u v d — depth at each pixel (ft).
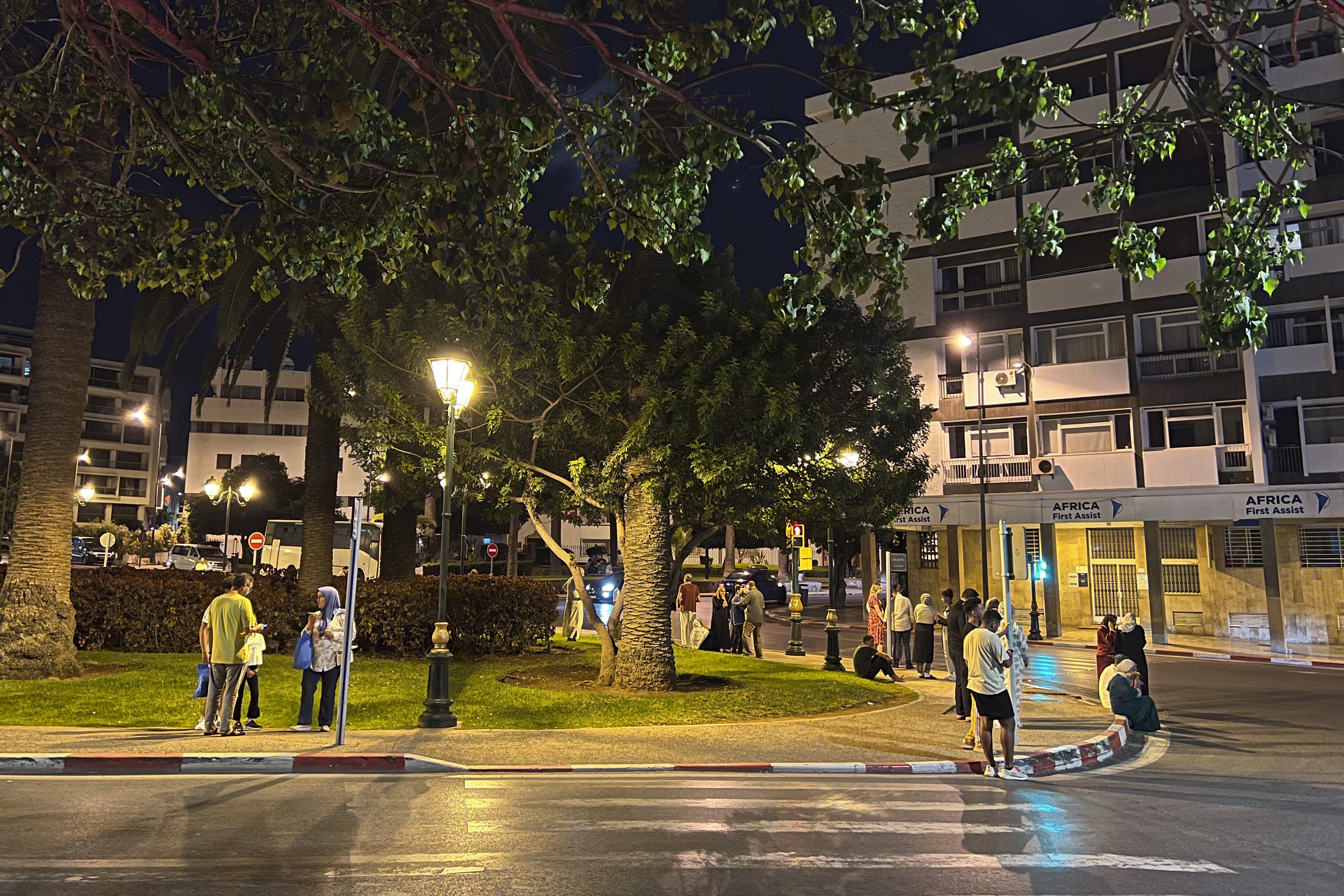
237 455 277.03
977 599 44.68
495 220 18.30
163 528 218.18
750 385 42.57
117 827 22.39
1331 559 95.91
